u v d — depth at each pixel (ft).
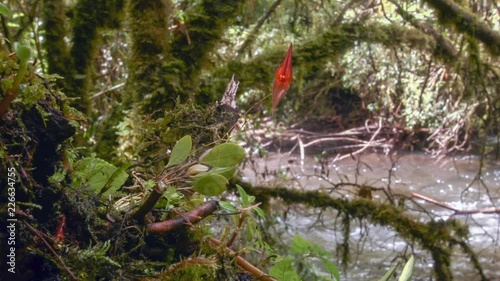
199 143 2.90
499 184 19.48
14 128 2.03
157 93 6.93
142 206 2.13
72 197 2.11
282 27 11.87
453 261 14.29
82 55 8.35
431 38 10.05
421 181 20.26
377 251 14.34
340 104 25.26
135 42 7.27
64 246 1.97
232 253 2.21
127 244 2.15
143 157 3.03
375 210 9.87
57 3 8.37
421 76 17.03
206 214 2.21
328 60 9.18
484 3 13.64
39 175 2.10
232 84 3.15
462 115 15.67
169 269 2.04
